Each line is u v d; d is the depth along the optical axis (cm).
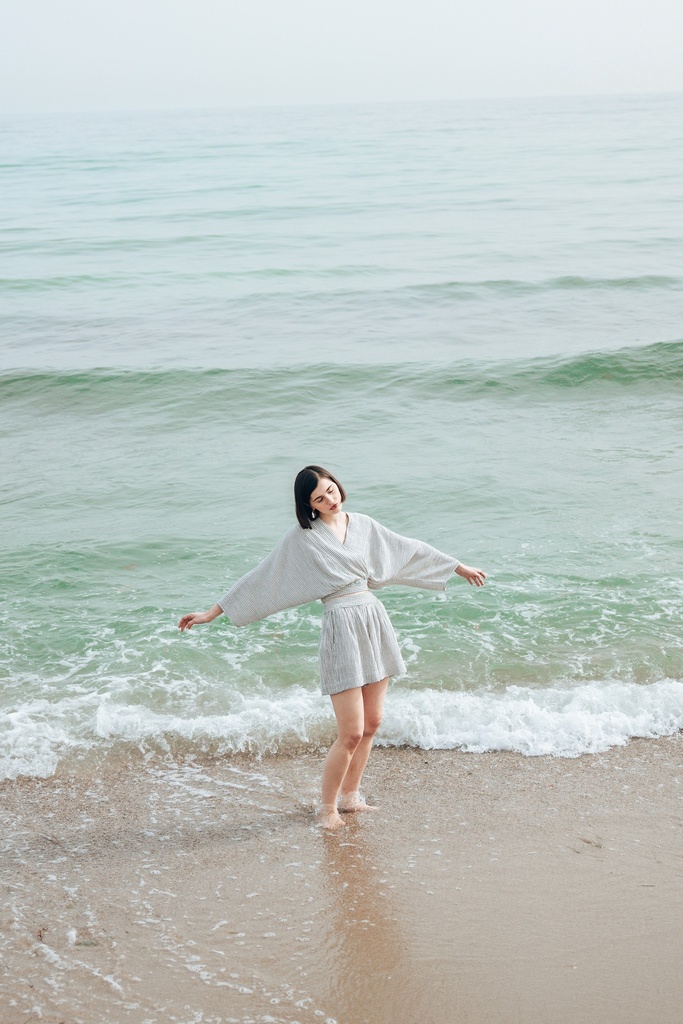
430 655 522
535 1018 267
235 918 319
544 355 1264
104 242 2541
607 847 357
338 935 308
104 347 1419
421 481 816
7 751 432
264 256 2258
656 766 418
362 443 948
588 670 502
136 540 696
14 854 360
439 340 1412
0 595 607
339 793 400
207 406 1099
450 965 291
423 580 395
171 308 1695
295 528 375
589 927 308
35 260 2262
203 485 825
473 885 334
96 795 403
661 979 282
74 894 334
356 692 369
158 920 318
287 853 359
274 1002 277
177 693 486
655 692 473
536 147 6316
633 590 594
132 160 6241
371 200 3409
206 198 3641
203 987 283
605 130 8475
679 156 5122
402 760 429
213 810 392
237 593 376
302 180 4319
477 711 460
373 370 1202
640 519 712
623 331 1434
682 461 852
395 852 358
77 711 467
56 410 1106
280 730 451
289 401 1108
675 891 327
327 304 1697
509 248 2283
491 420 1023
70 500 790
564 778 409
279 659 524
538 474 827
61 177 4941
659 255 2108
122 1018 270
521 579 616
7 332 1541
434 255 2209
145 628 559
